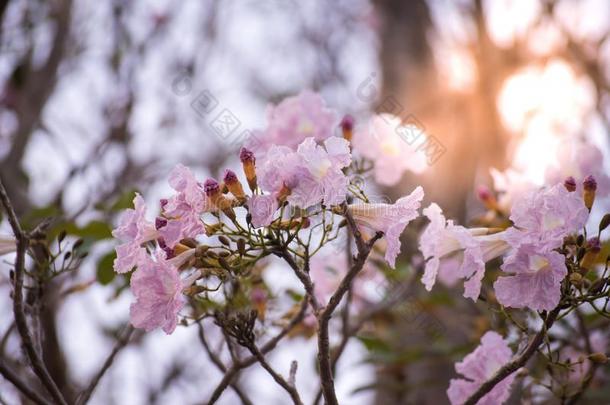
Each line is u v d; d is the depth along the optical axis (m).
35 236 3.22
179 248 2.65
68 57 7.00
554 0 6.78
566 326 4.29
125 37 7.17
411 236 4.96
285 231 2.70
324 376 2.53
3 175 5.39
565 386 3.18
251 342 2.76
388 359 4.66
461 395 3.05
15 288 2.71
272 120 3.59
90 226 3.89
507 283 2.55
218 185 2.59
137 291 2.54
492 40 6.74
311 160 2.52
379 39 7.41
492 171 4.08
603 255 3.31
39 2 6.70
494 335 3.08
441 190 5.98
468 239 2.67
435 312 5.12
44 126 6.16
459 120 6.42
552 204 2.53
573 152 3.51
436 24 7.10
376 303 4.83
